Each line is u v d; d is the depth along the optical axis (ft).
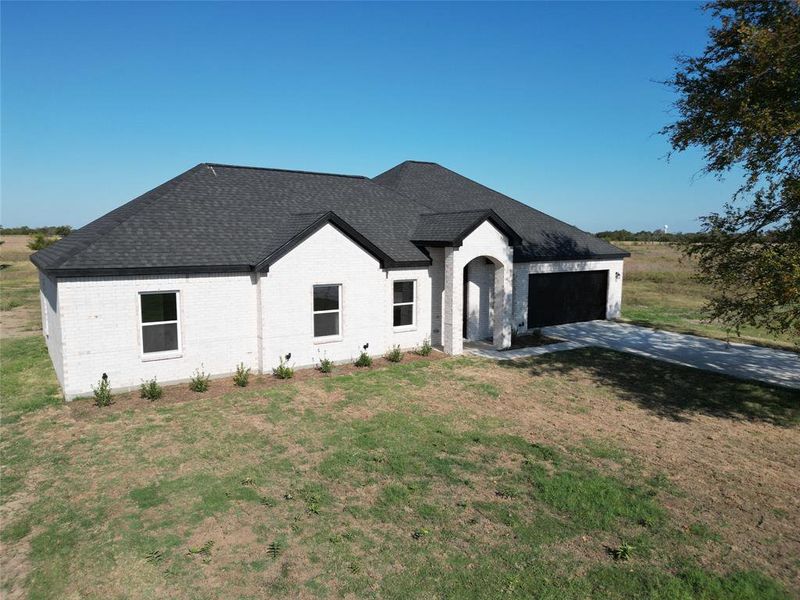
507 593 19.71
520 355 59.52
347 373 51.03
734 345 65.57
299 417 38.60
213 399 42.52
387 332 57.82
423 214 67.21
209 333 47.44
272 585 20.18
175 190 54.75
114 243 44.45
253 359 50.06
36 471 29.76
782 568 21.43
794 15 38.50
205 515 25.13
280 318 49.93
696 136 44.11
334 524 24.40
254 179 62.69
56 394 43.29
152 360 44.78
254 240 51.44
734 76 41.75
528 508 25.96
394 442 34.06
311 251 51.08
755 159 40.45
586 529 24.16
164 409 39.96
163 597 19.57
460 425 37.35
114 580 20.52
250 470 29.89
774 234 41.19
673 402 43.39
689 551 22.50
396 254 58.13
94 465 30.50
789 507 26.37
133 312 43.50
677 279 140.67
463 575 20.76
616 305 84.12
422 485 28.19
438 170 87.51
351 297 54.44
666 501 26.84
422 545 22.76
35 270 159.33
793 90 37.96
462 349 60.95
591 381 49.34
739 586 20.10
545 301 76.23
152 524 24.34
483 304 68.08
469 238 58.70
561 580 20.47
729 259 43.47
